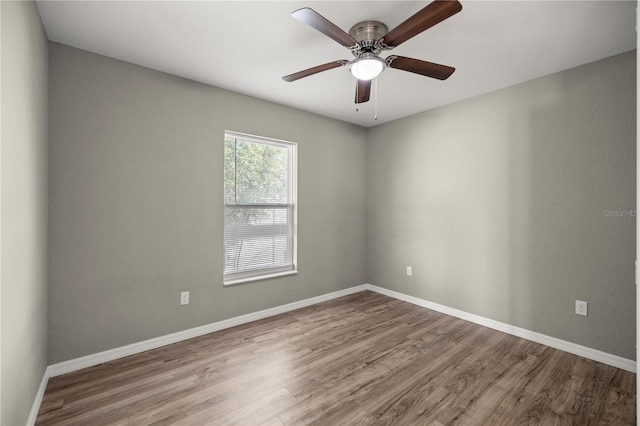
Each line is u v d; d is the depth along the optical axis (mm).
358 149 4234
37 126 1773
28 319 1593
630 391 1959
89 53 2258
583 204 2432
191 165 2771
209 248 2895
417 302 3719
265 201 3400
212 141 2896
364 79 2088
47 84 2062
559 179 2561
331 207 3930
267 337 2785
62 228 2152
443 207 3438
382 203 4145
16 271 1387
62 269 2154
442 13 1430
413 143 3746
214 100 2904
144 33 2037
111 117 2350
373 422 1683
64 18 1867
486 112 3053
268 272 3430
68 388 1978
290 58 2381
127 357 2404
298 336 2807
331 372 2189
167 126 2631
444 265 3434
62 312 2156
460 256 3283
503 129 2924
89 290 2270
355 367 2258
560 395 1924
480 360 2367
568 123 2510
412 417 1725
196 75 2680
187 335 2750
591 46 2166
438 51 2252
